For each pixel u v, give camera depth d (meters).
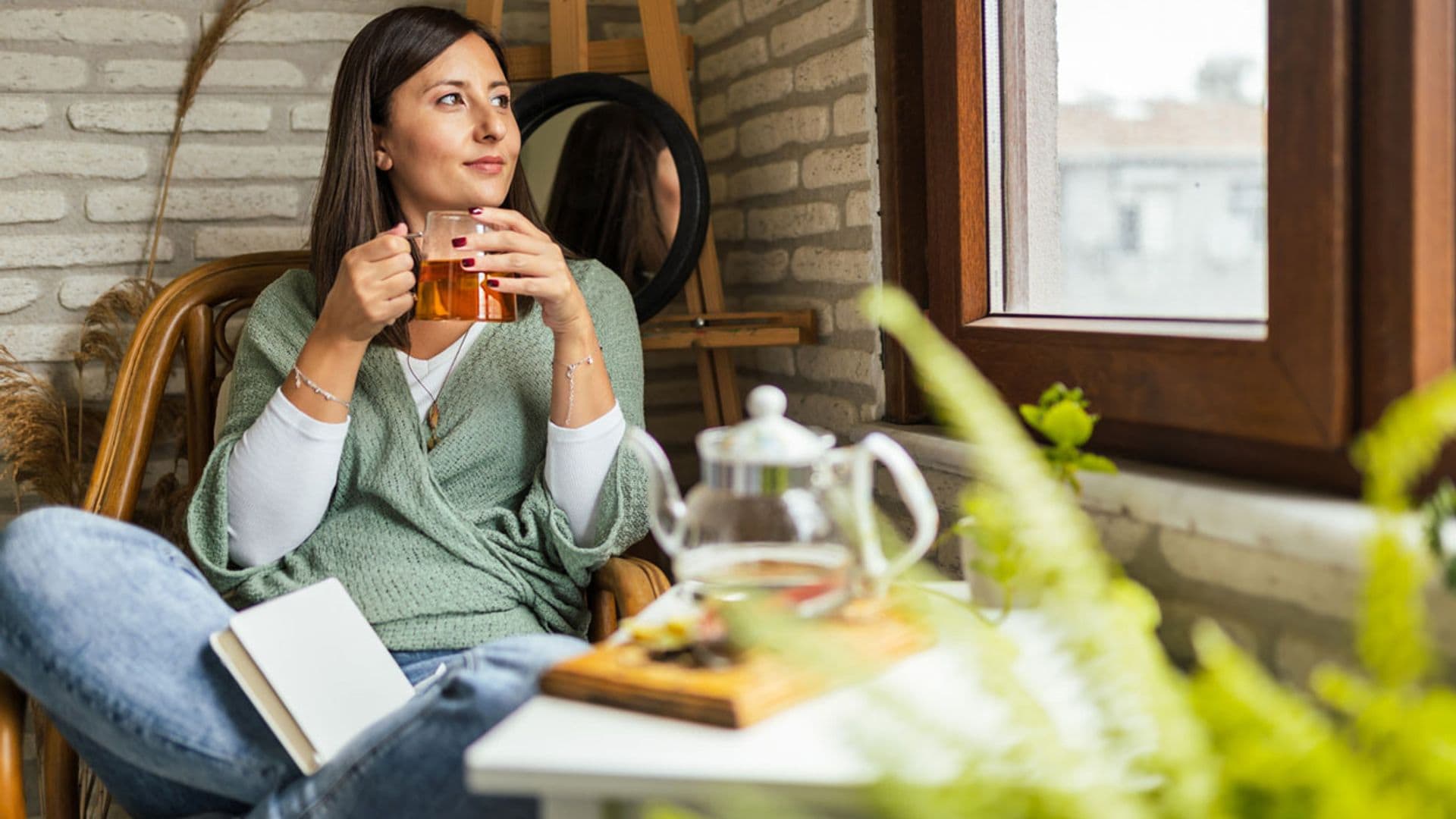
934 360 0.67
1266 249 1.16
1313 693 1.02
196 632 1.30
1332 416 1.10
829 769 0.77
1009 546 0.94
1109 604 0.66
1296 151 1.12
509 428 1.66
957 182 1.60
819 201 1.90
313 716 1.21
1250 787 0.61
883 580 0.99
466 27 1.76
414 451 1.60
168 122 2.09
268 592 1.57
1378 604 0.66
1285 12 1.12
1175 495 1.16
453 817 1.14
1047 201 1.52
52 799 1.55
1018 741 0.67
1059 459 1.06
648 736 0.84
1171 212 1.33
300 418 1.55
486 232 1.48
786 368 2.07
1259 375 1.18
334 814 1.15
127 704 1.25
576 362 1.59
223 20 2.04
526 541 1.62
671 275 1.99
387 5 2.18
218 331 1.97
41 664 1.26
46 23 2.03
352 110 1.73
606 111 2.06
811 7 1.89
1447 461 1.02
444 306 1.47
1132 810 0.61
